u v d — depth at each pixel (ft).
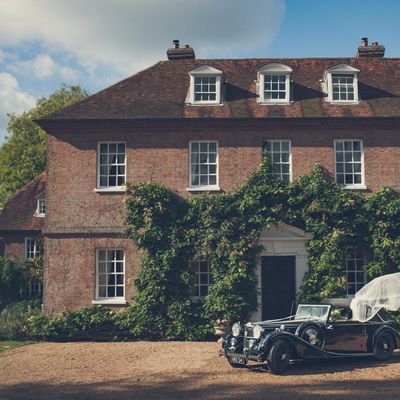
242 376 38.14
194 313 60.95
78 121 65.31
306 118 64.23
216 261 61.77
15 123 143.33
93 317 61.26
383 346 44.04
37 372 40.91
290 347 39.63
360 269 63.41
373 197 62.75
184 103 68.33
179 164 65.00
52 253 64.18
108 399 31.81
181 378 37.73
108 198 64.75
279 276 62.69
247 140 65.05
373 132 64.95
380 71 74.69
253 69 75.66
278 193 62.85
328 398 30.89
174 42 81.30
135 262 63.16
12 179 138.41
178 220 62.75
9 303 83.56
